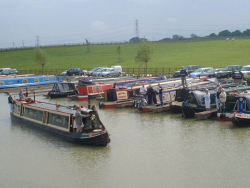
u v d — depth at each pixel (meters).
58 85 44.97
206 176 16.45
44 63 84.25
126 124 27.41
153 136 23.52
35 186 16.34
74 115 22.34
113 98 35.81
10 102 32.41
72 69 77.00
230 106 26.77
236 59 88.75
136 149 20.84
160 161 18.67
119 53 119.12
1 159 20.12
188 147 20.78
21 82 55.66
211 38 171.62
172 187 15.43
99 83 44.91
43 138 24.25
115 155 19.92
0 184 16.70
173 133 24.03
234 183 15.60
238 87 33.16
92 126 21.66
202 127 25.14
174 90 35.00
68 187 16.03
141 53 69.50
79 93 42.97
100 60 112.38
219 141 21.59
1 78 55.53
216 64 82.31
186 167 17.67
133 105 35.62
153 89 33.19
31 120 28.00
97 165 18.48
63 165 18.73
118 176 16.94
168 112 31.66
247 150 19.75
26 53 140.12
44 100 43.00
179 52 114.31
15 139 24.30
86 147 21.62
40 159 19.86
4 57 133.62
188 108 28.25
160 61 96.62
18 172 18.12
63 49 148.50
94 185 16.06
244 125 24.67
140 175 16.92
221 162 18.12
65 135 22.91
